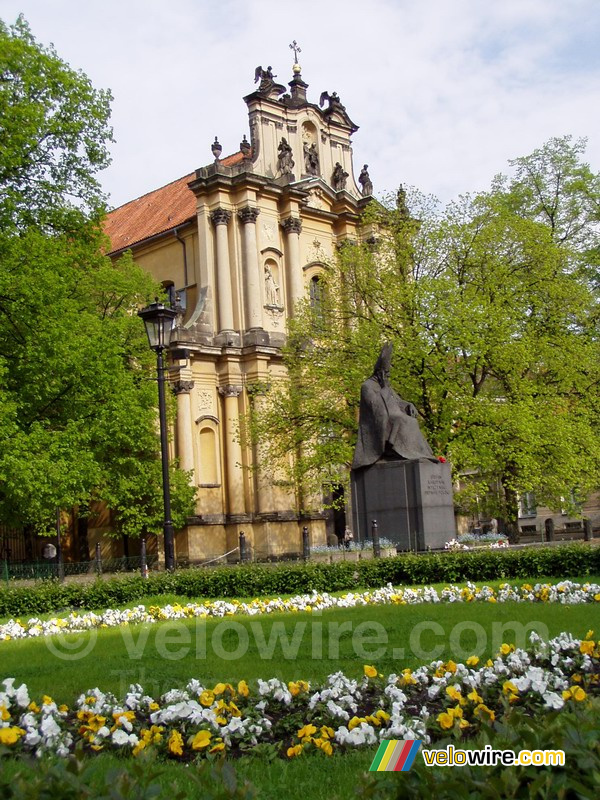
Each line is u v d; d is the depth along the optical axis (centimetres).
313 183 5903
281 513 5222
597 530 4703
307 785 612
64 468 2966
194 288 5741
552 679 841
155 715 771
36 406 3159
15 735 695
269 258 5612
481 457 3334
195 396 5284
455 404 3419
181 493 4641
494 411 3338
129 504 4619
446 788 484
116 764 667
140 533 5066
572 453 3397
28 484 2827
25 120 3375
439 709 802
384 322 3691
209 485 5231
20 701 823
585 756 507
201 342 5316
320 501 5375
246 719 758
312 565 2112
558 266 3772
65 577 3256
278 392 4250
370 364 3597
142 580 2122
